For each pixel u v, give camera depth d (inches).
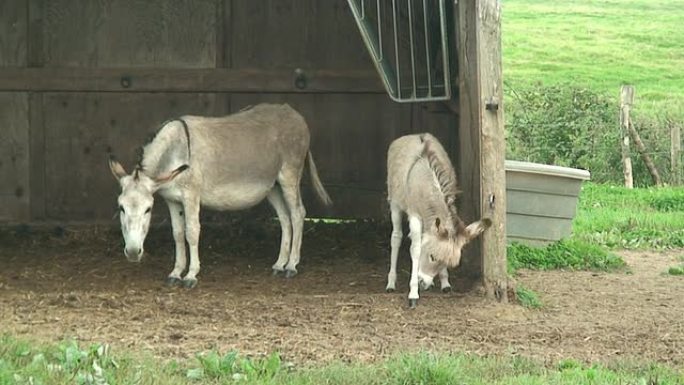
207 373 290.8
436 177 397.1
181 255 440.1
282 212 470.3
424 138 419.5
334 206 551.2
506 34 1517.0
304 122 475.5
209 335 344.2
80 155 543.5
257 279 450.9
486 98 402.0
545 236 509.4
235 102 546.0
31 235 530.3
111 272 458.9
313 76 541.3
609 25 1599.4
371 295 409.4
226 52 544.7
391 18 521.7
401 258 493.0
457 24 425.4
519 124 838.5
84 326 351.9
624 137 816.3
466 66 415.2
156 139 430.0
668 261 534.6
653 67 1348.4
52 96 540.4
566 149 829.8
